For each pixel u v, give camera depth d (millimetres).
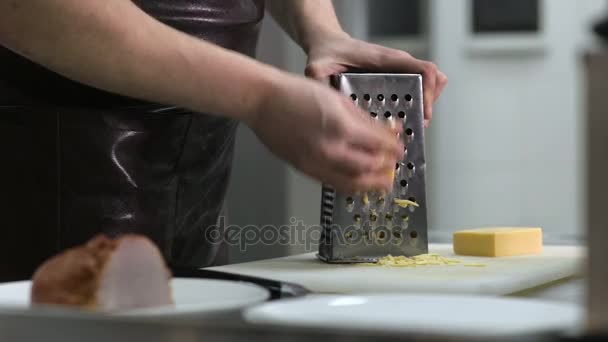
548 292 1049
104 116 1271
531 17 3008
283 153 973
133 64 979
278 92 950
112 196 1294
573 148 3021
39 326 578
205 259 1455
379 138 957
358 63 1321
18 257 1312
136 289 701
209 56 970
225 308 641
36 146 1284
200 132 1361
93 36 974
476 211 3117
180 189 1371
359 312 619
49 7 963
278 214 2424
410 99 1270
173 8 1289
